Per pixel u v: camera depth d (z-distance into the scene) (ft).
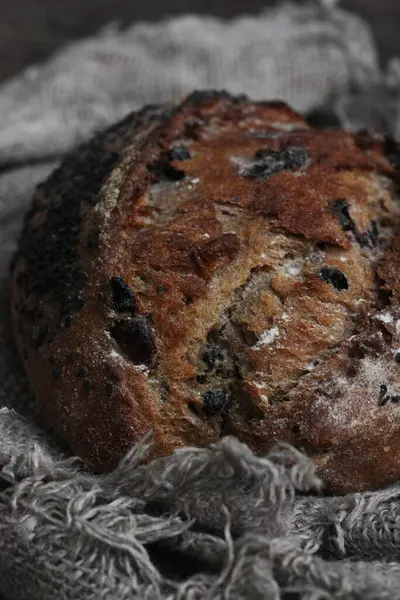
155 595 1.47
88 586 1.49
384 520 1.59
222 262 1.65
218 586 1.46
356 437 1.60
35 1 2.85
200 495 1.52
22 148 2.33
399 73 2.52
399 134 2.42
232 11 2.94
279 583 1.47
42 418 1.73
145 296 1.65
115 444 1.61
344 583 1.43
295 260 1.69
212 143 1.81
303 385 1.61
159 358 1.63
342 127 2.45
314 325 1.64
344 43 2.64
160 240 1.67
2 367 1.84
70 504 1.51
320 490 1.65
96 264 1.68
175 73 2.52
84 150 1.93
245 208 1.71
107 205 1.72
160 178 1.77
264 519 1.51
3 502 1.58
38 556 1.52
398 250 1.71
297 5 2.75
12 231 2.07
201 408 1.63
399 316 1.65
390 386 1.62
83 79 2.46
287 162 1.76
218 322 1.65
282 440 1.60
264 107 1.93
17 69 2.74
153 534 1.52
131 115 1.96
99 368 1.63
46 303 1.72
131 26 2.70
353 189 1.76
